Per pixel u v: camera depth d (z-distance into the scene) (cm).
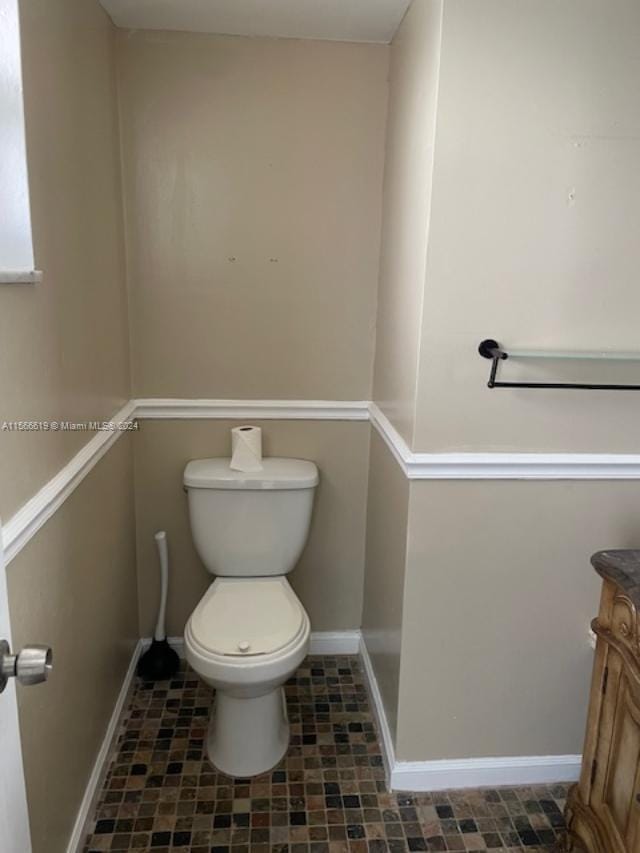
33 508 116
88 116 157
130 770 180
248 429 204
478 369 150
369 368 213
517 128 138
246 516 200
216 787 175
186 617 229
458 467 154
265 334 207
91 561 159
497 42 134
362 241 204
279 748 186
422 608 164
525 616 167
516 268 145
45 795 127
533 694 173
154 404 208
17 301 111
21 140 114
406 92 168
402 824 165
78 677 149
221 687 165
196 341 206
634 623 126
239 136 193
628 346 152
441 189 140
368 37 187
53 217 130
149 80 187
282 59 190
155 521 219
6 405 106
